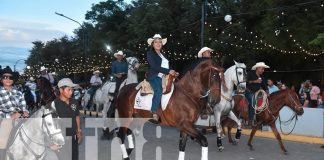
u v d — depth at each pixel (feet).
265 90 42.45
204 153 27.86
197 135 28.19
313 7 76.28
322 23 77.41
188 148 40.37
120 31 161.07
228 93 38.91
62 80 23.22
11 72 24.26
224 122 43.93
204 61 28.76
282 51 81.30
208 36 98.37
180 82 29.45
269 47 85.87
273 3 78.07
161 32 116.06
